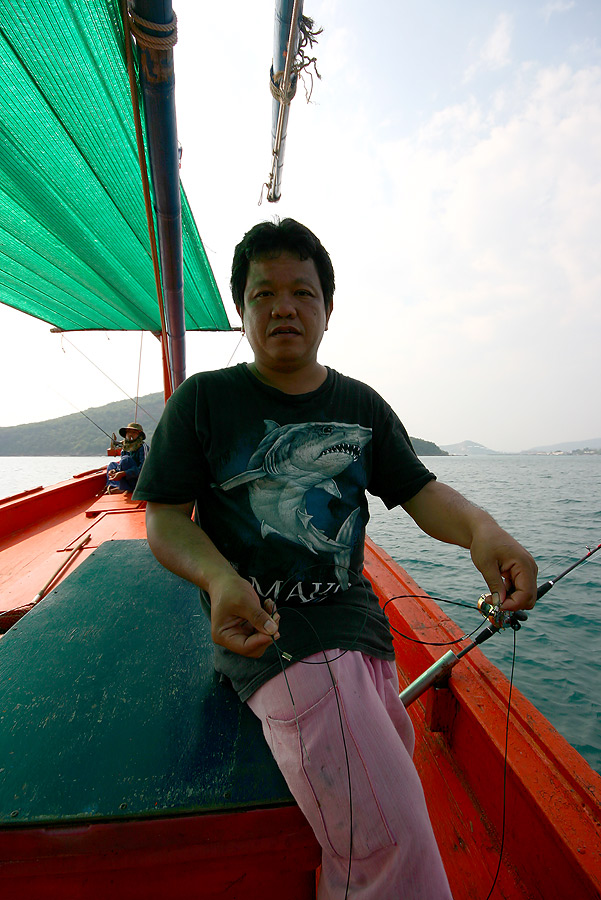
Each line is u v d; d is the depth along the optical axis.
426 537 13.88
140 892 0.83
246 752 0.90
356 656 0.91
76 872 0.79
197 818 0.79
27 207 2.44
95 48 1.56
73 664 1.19
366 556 2.97
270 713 0.85
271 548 0.97
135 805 0.79
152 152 1.89
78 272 3.31
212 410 1.03
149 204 2.08
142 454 5.27
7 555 3.41
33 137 1.94
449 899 0.71
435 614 2.11
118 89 1.74
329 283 1.12
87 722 0.98
